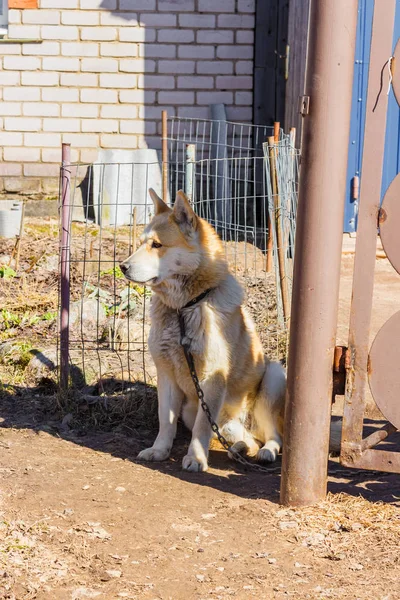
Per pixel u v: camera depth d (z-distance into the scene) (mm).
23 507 3594
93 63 11758
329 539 3303
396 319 3557
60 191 5371
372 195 3506
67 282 5344
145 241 4270
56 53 11719
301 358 3598
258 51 11727
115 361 5988
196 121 11883
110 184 11414
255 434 4738
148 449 4457
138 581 2924
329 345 3605
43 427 4898
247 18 11648
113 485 3957
